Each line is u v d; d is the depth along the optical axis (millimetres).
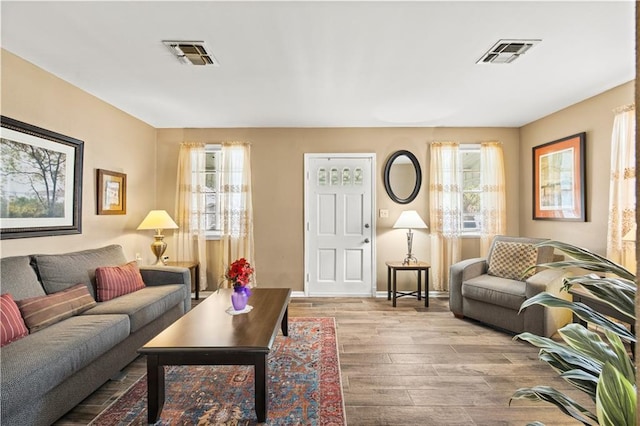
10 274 2295
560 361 946
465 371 2543
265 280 4730
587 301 2629
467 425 1930
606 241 3318
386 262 4598
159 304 2908
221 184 4652
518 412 2049
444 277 4645
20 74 2602
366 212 4750
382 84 3162
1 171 2443
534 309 3047
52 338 1991
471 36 2326
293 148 4727
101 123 3549
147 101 3611
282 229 4734
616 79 3053
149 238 4516
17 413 1641
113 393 2258
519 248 3697
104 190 3570
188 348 1853
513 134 4711
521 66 2787
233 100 3588
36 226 2734
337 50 2520
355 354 2826
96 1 1935
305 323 3588
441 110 3951
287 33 2285
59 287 2629
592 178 3484
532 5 1983
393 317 3797
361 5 1984
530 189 4488
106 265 3135
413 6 1992
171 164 4723
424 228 4660
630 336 852
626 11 2041
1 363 1688
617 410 723
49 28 2211
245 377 2455
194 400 2164
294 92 3363
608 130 3303
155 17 2098
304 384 2350
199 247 4602
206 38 2348
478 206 4762
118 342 2350
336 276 4754
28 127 2650
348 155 4707
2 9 2000
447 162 4625
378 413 2031
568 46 2459
